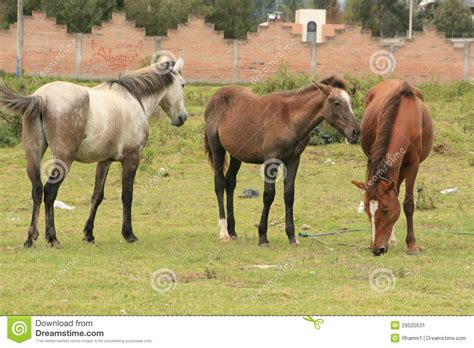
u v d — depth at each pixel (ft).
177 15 175.32
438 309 32.27
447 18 212.23
